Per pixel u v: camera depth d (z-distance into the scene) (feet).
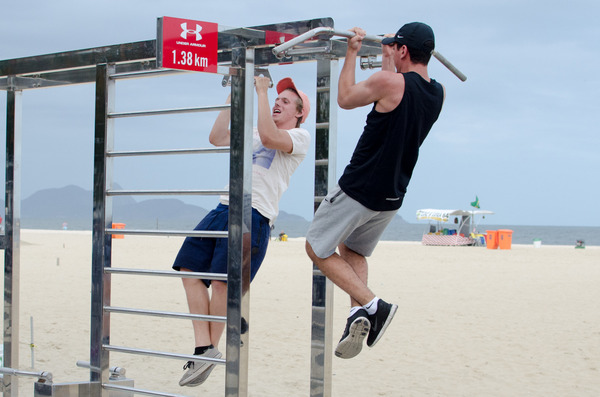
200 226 13.78
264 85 13.07
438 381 20.06
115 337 25.81
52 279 45.42
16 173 14.34
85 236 128.36
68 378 18.97
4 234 14.43
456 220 125.39
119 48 12.32
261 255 13.76
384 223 11.96
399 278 51.06
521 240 336.70
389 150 10.89
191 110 11.66
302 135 13.83
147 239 110.83
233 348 11.06
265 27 11.30
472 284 46.98
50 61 13.05
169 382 19.38
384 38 11.61
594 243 296.30
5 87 14.29
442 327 29.37
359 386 19.34
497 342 26.17
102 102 12.51
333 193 11.50
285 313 32.48
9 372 12.87
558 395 18.70
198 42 10.71
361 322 11.19
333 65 12.52
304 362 22.04
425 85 11.11
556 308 35.58
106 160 12.46
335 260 11.73
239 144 10.98
